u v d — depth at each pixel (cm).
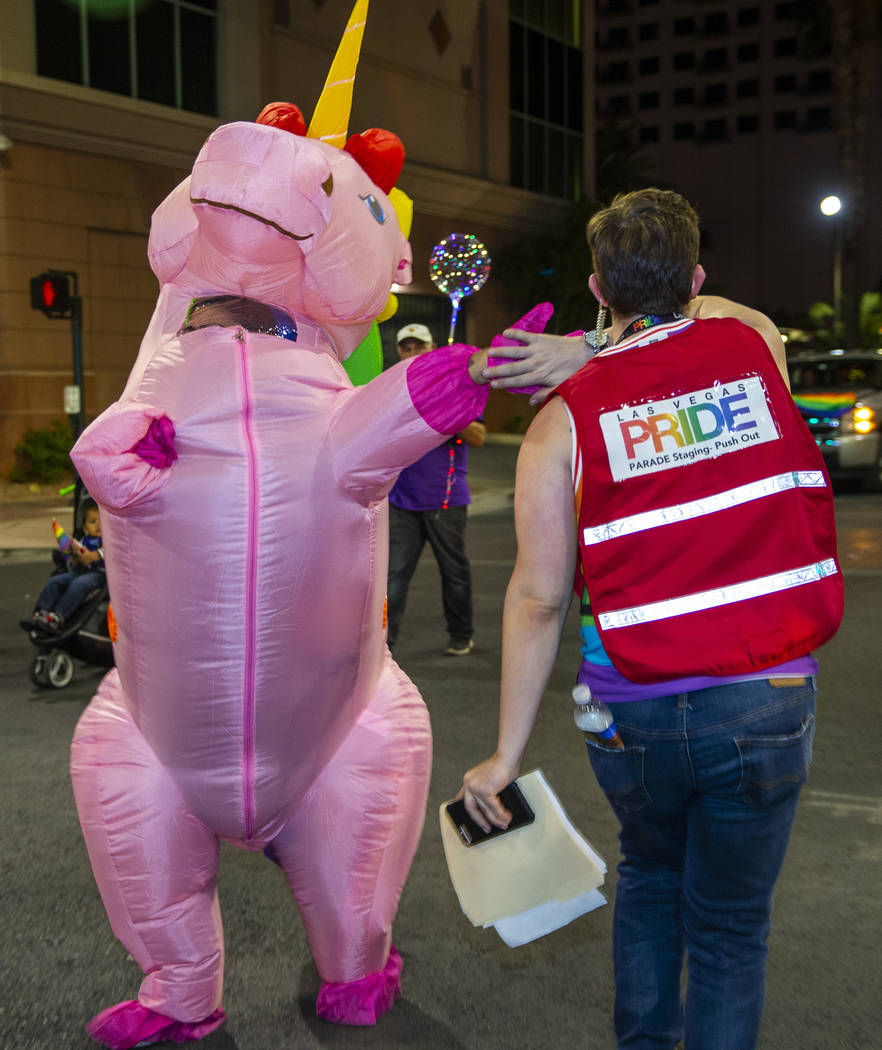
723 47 8044
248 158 260
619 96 8438
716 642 209
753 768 210
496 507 1584
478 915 232
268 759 267
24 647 764
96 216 1919
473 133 2698
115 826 273
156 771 272
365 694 283
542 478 220
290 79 2225
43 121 1803
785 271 7912
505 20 2756
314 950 298
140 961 286
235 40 2081
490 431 2708
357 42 298
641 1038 231
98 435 249
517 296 2777
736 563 211
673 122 8244
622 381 217
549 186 2994
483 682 643
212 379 258
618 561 213
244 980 321
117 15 1909
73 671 705
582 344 239
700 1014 216
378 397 253
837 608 217
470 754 516
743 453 214
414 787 291
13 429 1825
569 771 496
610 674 220
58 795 471
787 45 7819
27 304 1831
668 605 210
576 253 2703
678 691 211
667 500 212
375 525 272
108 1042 286
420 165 2458
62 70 1833
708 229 8175
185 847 277
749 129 8012
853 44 3091
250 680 258
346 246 277
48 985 318
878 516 1302
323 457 257
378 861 288
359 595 268
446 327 2633
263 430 255
